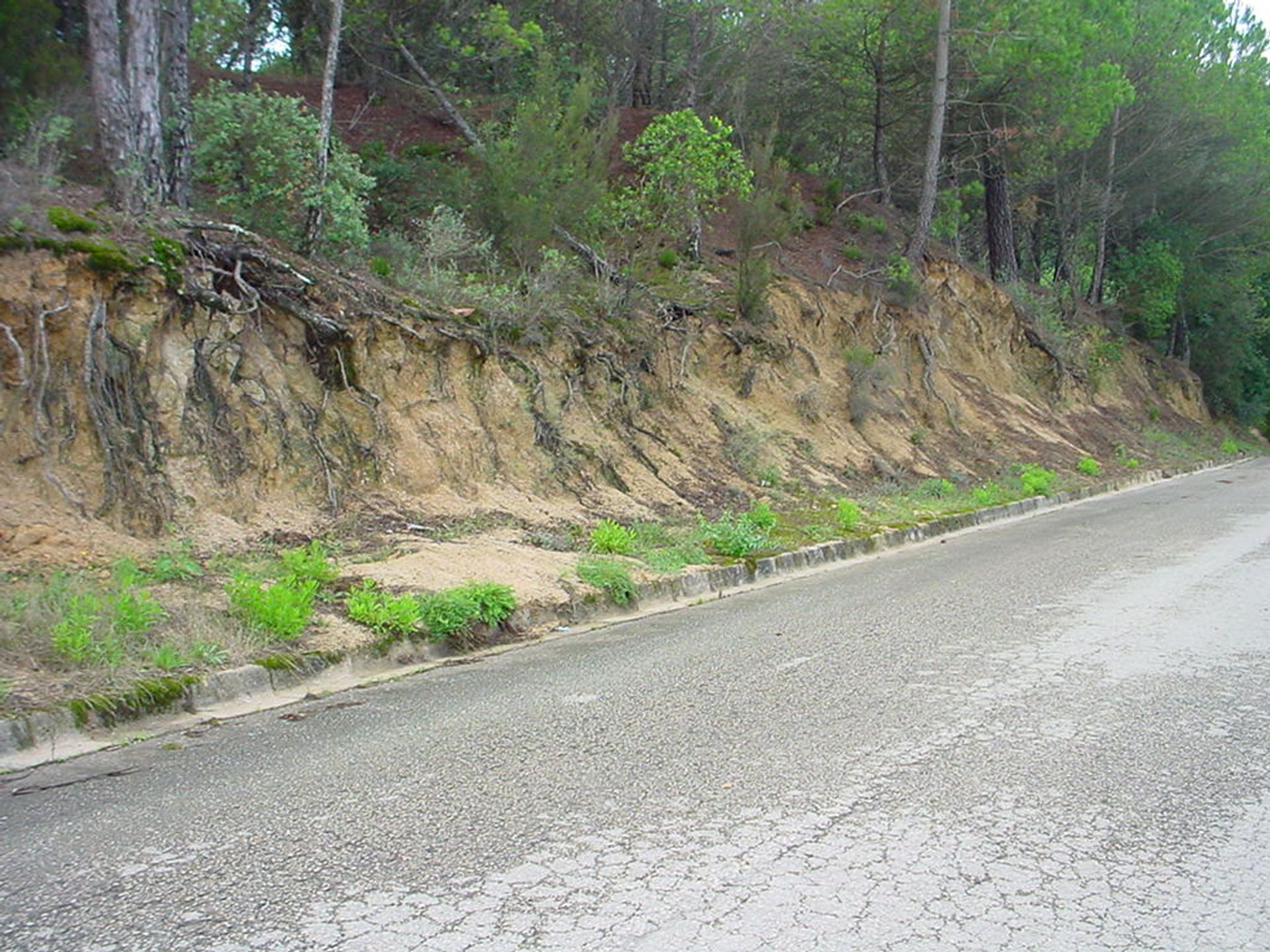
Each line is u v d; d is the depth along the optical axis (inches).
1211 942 137.3
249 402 409.7
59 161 421.1
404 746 227.3
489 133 669.9
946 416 904.9
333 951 136.6
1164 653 294.5
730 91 961.5
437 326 500.4
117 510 350.6
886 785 194.4
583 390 575.8
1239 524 604.7
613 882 155.9
